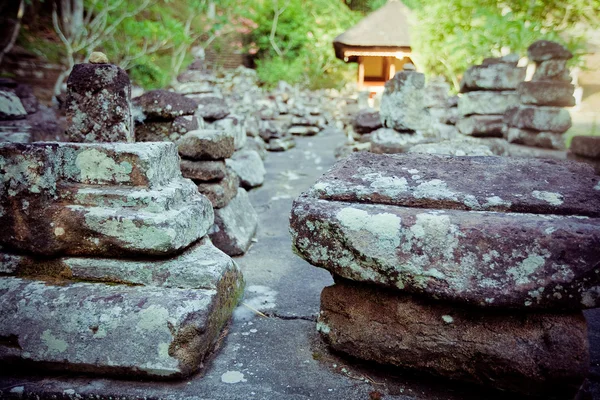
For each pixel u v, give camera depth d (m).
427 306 1.54
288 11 16.42
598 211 1.49
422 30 7.97
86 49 8.16
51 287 1.74
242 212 3.37
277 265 2.81
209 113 5.09
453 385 1.58
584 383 1.52
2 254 1.85
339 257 1.58
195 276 1.82
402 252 1.48
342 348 1.71
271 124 8.10
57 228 1.77
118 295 1.70
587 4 4.42
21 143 1.78
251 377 1.64
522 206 1.54
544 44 4.51
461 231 1.43
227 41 17.02
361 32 10.88
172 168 2.09
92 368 1.60
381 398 1.53
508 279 1.38
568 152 4.02
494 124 5.54
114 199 1.78
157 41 9.60
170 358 1.58
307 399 1.52
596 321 2.09
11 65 8.59
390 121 4.72
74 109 2.15
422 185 1.67
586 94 4.43
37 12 9.95
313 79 16.66
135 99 3.37
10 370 1.66
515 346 1.42
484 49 6.18
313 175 5.78
